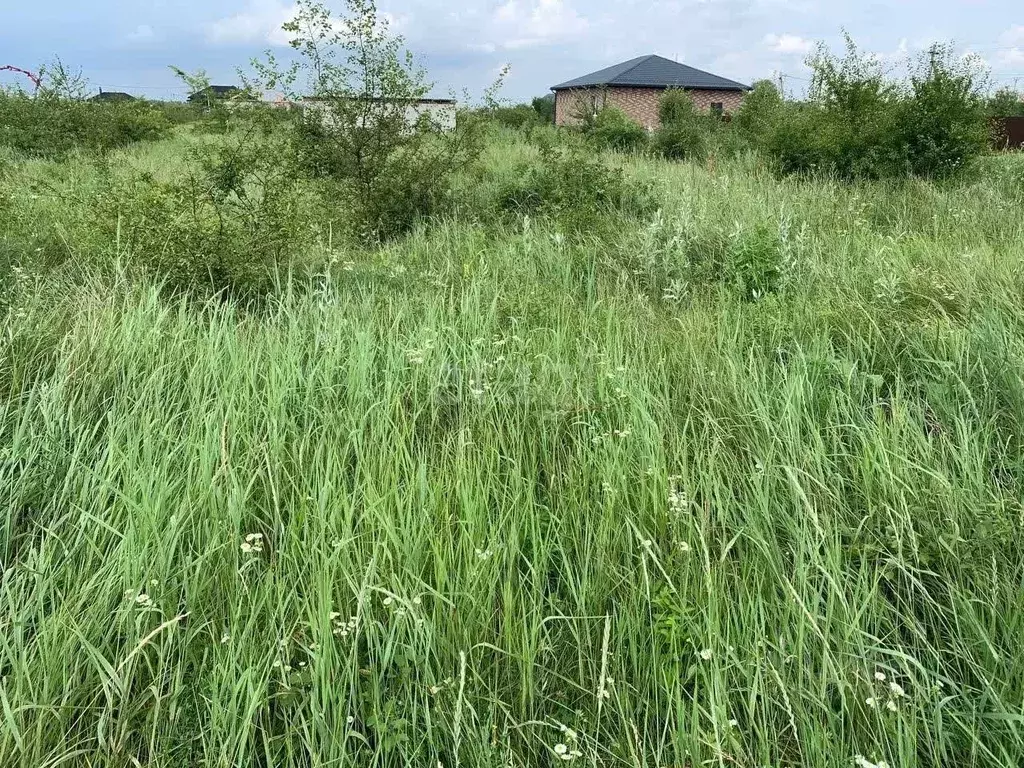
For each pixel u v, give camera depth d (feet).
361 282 19.27
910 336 14.80
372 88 29.50
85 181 34.86
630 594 8.31
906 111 37.22
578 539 9.26
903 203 30.50
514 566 8.76
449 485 9.59
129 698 7.22
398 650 7.57
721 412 12.31
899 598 8.43
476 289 17.29
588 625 8.10
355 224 27.58
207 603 8.15
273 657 7.42
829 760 6.62
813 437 11.19
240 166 21.43
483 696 7.19
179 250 18.51
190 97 28.84
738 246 20.36
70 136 53.83
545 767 7.00
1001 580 8.48
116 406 11.44
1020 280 17.13
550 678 7.64
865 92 40.09
